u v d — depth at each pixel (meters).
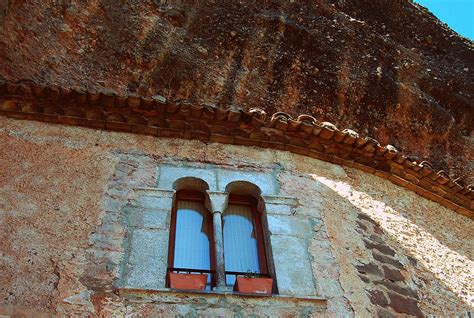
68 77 8.96
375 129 10.84
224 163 6.09
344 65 11.15
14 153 5.55
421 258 5.88
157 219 5.20
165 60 10.05
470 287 5.79
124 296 4.41
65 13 9.44
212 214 5.45
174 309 4.40
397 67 11.62
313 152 6.56
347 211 6.00
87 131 6.07
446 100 11.85
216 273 4.85
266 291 4.73
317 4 12.41
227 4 11.45
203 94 10.14
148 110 6.22
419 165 6.86
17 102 6.02
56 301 4.27
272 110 10.42
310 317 4.62
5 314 4.08
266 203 5.68
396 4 14.54
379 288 5.21
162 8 10.76
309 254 5.24
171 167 5.86
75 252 4.68
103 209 5.16
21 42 8.34
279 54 10.90
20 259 4.50
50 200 5.12
